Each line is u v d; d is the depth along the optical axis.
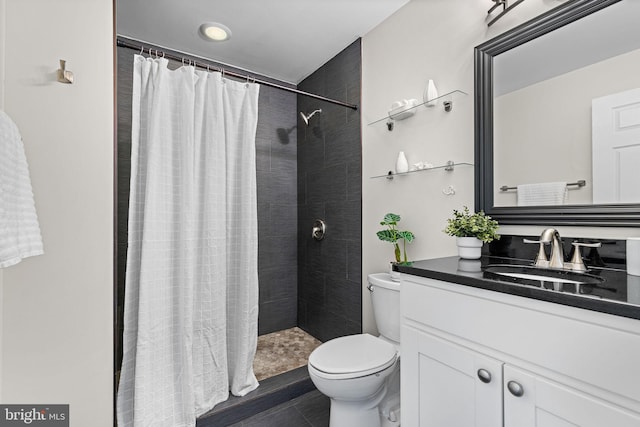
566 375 0.73
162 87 1.53
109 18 1.27
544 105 1.20
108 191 1.25
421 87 1.70
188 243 1.56
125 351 1.45
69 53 1.17
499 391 0.86
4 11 1.06
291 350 2.35
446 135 1.56
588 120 1.09
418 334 1.11
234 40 2.14
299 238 2.80
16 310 1.08
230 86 1.82
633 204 0.98
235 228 1.86
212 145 1.69
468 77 1.47
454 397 0.98
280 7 1.80
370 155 2.03
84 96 1.20
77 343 1.18
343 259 2.27
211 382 1.65
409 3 1.77
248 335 1.80
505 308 0.85
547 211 1.18
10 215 0.79
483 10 1.41
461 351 0.96
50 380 1.13
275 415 1.71
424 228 1.67
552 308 0.76
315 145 2.58
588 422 0.69
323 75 2.48
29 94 1.10
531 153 1.24
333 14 1.88
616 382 0.65
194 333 1.61
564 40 1.16
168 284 1.53
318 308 2.54
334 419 1.45
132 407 1.46
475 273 0.99
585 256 1.10
